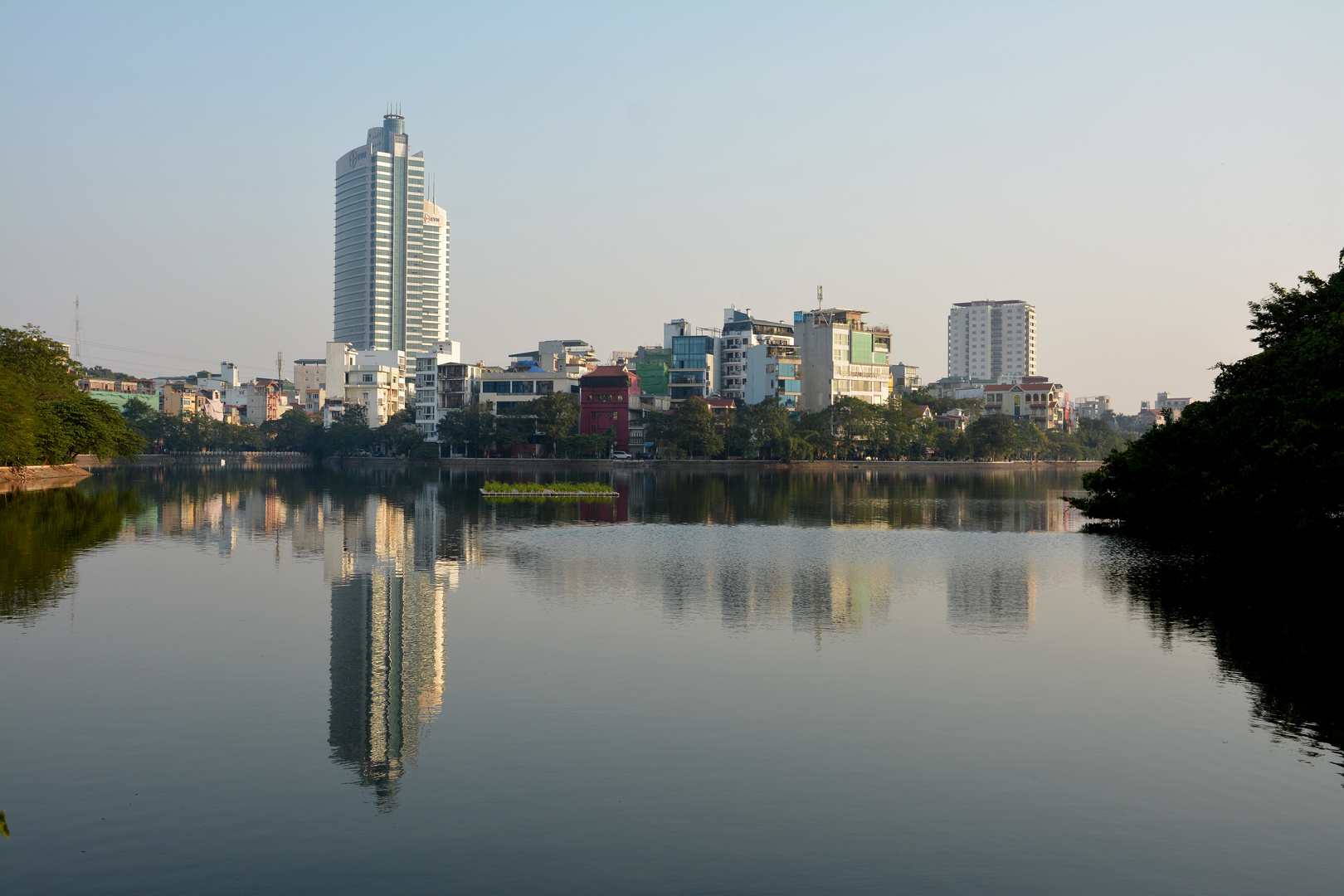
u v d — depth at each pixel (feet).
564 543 181.68
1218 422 168.66
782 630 102.99
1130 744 67.10
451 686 80.94
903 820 55.16
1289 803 57.36
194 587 128.47
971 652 92.73
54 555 155.94
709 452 583.17
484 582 134.82
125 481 390.63
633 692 79.20
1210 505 158.51
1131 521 207.51
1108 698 77.71
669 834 53.26
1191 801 57.72
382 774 61.46
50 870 49.11
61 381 359.46
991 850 51.65
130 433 374.22
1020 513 259.19
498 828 53.98
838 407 619.67
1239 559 158.71
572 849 51.52
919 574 142.72
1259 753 65.26
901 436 629.10
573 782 60.39
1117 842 52.54
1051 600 120.47
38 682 81.46
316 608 114.11
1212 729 70.03
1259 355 173.99
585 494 322.34
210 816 55.36
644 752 65.46
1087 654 91.86
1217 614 110.83
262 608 113.80
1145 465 189.06
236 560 154.40
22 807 56.44
